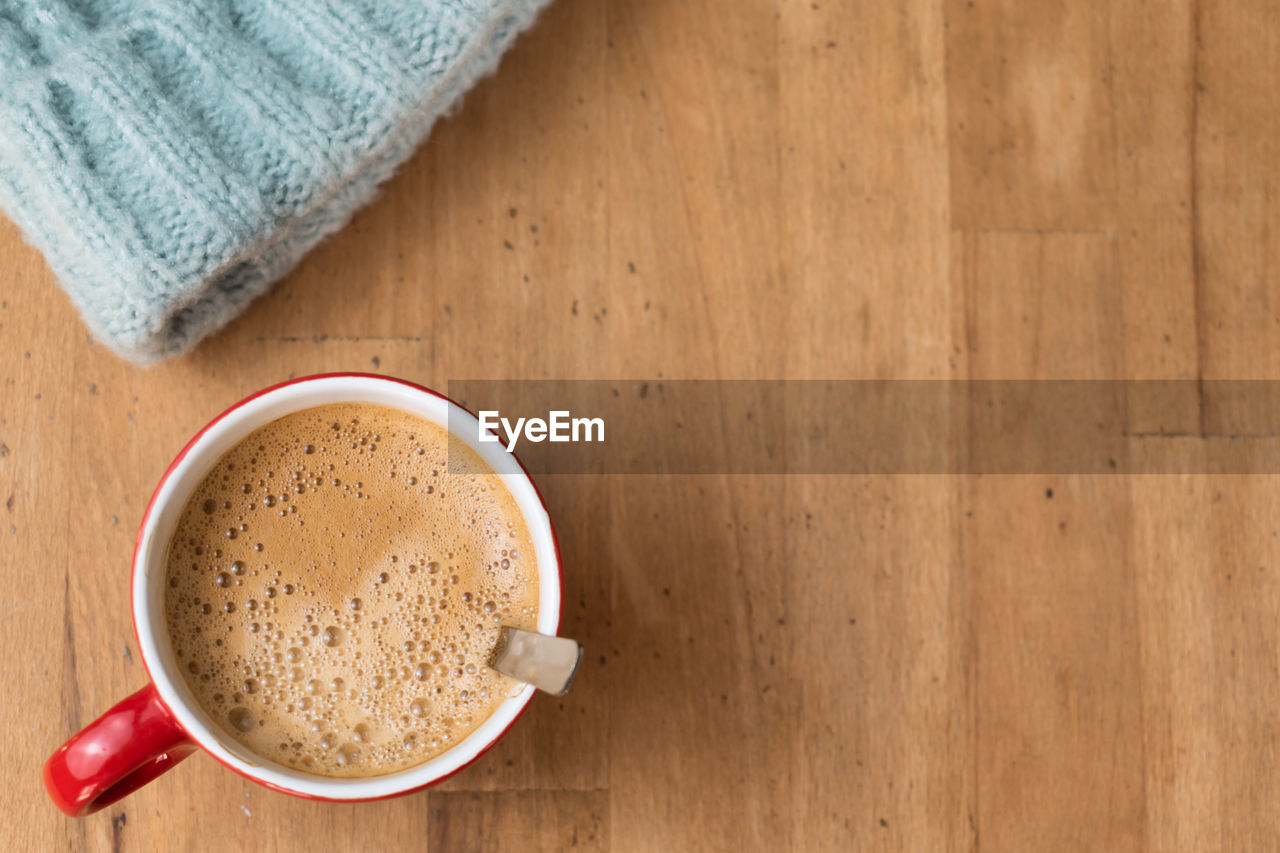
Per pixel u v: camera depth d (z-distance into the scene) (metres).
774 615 0.47
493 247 0.47
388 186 0.46
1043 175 0.48
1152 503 0.48
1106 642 0.48
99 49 0.43
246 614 0.41
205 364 0.46
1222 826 0.47
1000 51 0.48
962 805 0.47
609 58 0.47
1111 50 0.49
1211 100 0.49
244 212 0.43
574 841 0.46
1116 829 0.47
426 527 0.42
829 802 0.46
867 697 0.47
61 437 0.45
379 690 0.41
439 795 0.46
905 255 0.48
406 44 0.44
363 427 0.42
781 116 0.48
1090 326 0.48
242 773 0.39
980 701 0.47
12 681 0.45
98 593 0.45
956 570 0.47
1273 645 0.48
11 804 0.44
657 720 0.46
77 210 0.43
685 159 0.47
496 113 0.47
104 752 0.39
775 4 0.48
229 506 0.41
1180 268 0.49
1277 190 0.49
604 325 0.47
